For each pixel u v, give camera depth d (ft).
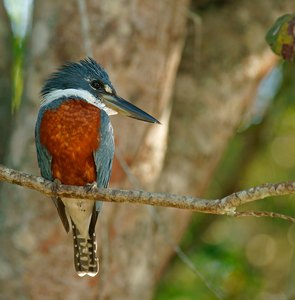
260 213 27.61
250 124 59.93
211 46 48.78
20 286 41.50
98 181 34.50
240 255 60.49
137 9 42.01
